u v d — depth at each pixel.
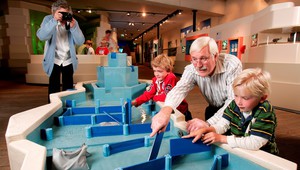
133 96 2.14
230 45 5.53
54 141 0.98
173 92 1.26
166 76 1.77
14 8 7.06
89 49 5.94
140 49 25.14
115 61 2.12
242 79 0.85
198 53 1.03
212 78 1.27
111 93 2.01
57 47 2.16
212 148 0.89
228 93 1.20
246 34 4.80
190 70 1.32
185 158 0.85
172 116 1.16
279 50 3.35
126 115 1.22
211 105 1.54
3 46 7.40
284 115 2.97
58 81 2.23
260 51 3.81
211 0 7.51
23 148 0.72
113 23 12.08
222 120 1.05
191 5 7.19
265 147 0.93
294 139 2.04
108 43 5.87
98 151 0.89
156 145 0.84
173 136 1.10
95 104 1.85
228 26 5.60
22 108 2.99
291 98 3.17
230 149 0.80
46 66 2.14
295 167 0.63
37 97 3.80
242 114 0.98
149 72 10.48
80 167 0.73
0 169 1.40
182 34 11.55
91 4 7.79
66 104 1.63
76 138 1.03
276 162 0.66
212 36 6.55
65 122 1.23
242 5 6.82
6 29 7.13
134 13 9.32
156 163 0.75
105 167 0.77
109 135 1.07
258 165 0.70
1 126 2.21
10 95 4.00
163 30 14.30
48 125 1.15
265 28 3.65
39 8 7.71
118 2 7.46
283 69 3.28
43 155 0.68
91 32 10.88
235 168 0.78
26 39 7.37
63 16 1.93
